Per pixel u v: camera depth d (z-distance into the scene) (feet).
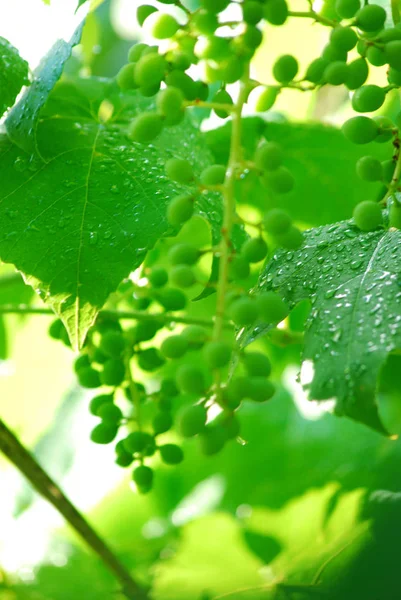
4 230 1.99
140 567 2.32
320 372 1.88
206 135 2.34
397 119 1.96
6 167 2.04
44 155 2.05
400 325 1.89
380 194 2.18
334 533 2.26
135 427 2.09
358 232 2.01
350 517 2.25
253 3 1.87
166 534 2.38
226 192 1.86
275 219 1.84
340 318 1.92
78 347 1.95
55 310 1.96
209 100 2.35
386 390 2.22
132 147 2.08
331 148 2.35
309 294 1.98
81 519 2.18
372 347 1.88
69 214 2.00
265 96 1.98
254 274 2.24
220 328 1.83
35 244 1.98
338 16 1.99
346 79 1.91
